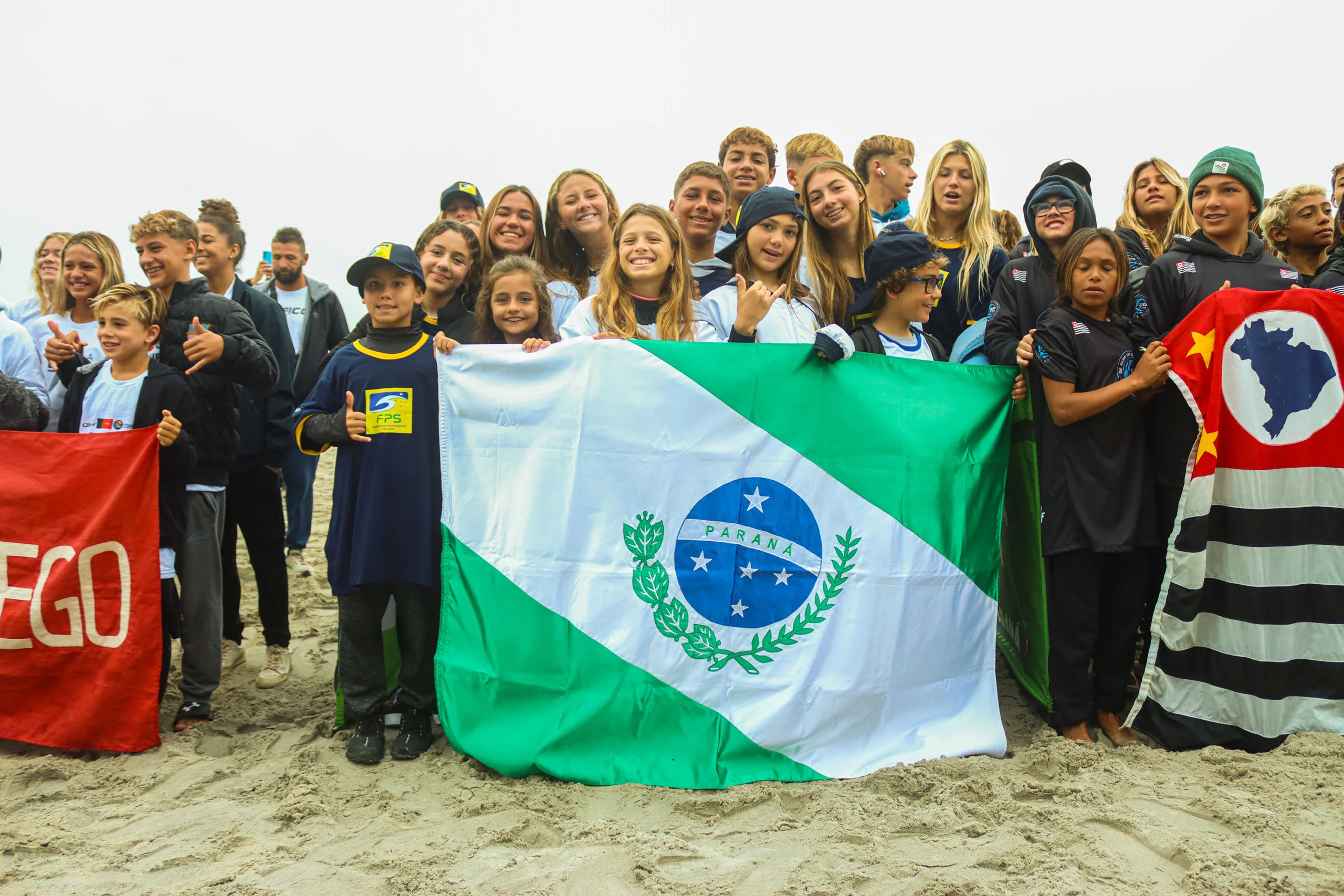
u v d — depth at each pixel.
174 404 4.02
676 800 3.28
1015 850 2.84
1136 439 3.81
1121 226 5.32
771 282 4.26
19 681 3.80
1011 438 4.03
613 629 3.55
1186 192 4.90
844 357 3.72
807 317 4.25
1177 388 3.82
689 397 3.64
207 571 4.13
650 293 4.08
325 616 5.80
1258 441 3.72
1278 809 3.09
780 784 3.42
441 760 3.66
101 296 4.04
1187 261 4.05
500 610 3.62
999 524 3.85
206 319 4.32
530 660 3.58
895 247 4.01
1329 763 3.43
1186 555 3.70
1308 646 3.73
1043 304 4.28
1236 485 3.73
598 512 3.61
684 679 3.53
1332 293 3.75
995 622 3.83
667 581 3.57
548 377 3.71
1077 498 3.76
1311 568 3.72
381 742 3.71
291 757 3.74
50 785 3.47
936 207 5.02
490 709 3.59
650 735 3.51
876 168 5.75
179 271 4.44
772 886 2.68
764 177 5.81
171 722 4.12
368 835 3.06
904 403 3.77
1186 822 3.02
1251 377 3.73
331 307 6.36
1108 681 3.88
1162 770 3.47
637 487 3.61
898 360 3.80
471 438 3.75
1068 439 3.81
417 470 3.77
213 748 3.89
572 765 3.46
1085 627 3.79
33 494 3.84
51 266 5.59
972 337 4.52
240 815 3.21
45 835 3.04
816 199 4.62
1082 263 3.84
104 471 3.85
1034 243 4.46
